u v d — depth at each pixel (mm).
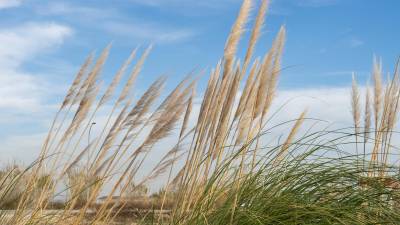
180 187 5082
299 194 5020
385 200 5156
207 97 5184
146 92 5039
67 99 5383
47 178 5199
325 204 4945
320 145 5262
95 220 5000
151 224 5312
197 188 5105
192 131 5203
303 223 4719
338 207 4906
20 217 5137
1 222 5086
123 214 5969
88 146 5172
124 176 4941
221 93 5156
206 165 5113
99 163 5016
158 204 5812
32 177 5305
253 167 5199
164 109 5027
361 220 4840
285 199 4887
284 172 5145
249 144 5215
